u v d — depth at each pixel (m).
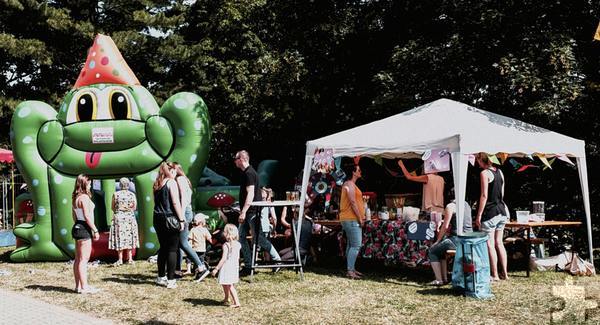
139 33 25.41
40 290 8.63
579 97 12.01
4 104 23.89
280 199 17.22
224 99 22.75
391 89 14.40
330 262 11.20
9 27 24.73
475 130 8.88
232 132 21.34
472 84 13.66
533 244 10.16
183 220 8.57
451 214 8.41
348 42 17.06
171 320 6.71
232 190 13.40
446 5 14.04
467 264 7.69
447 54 13.22
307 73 17.12
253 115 20.41
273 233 10.91
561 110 11.95
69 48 25.94
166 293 8.23
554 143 9.77
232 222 11.42
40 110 12.01
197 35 27.08
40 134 11.91
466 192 9.16
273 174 17.28
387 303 7.43
